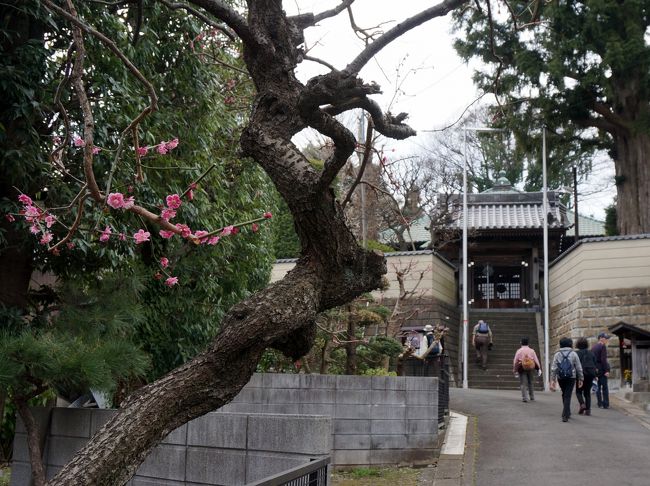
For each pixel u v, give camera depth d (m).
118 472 2.80
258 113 3.55
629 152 24.27
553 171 26.84
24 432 7.04
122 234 6.79
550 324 26.52
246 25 3.65
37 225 5.73
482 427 12.39
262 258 12.48
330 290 3.37
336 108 3.78
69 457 6.91
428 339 15.84
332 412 9.79
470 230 28.09
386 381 9.81
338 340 12.30
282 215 24.77
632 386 16.55
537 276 29.53
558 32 21.05
